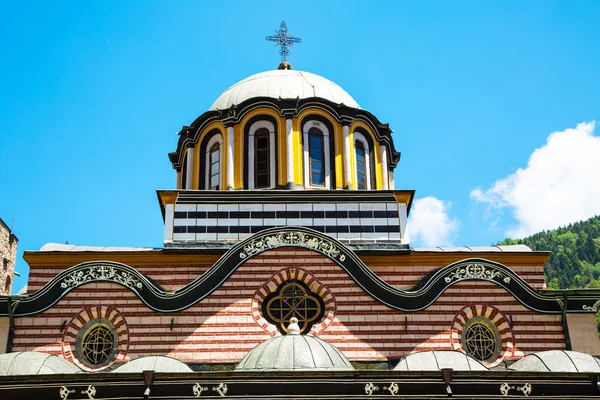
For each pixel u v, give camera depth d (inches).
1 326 1133.7
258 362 933.2
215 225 1286.9
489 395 909.2
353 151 1451.8
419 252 1250.6
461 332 1157.7
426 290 1168.2
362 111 1487.5
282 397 877.8
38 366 973.8
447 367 971.3
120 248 1293.1
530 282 1256.8
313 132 1453.0
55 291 1155.9
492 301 1172.5
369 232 1290.6
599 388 927.7
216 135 1483.8
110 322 1148.5
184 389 882.8
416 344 1140.5
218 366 1114.1
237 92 1540.4
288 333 1008.9
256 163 1433.3
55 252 1225.4
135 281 1162.0
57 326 1140.5
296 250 1185.4
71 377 891.4
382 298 1161.4
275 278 1168.2
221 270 1167.6
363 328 1144.8
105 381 889.5
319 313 1167.6
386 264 1248.2
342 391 885.8
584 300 1175.6
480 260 1189.1
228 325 1138.7
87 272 1166.3
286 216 1300.4
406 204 1315.2
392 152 1557.6
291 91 1510.8
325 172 1430.9
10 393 891.4
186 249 1235.2
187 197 1305.4
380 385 892.6
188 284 1187.9
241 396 877.2
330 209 1306.6
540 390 919.7
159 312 1144.8
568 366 975.6
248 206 1304.1
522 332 1160.8
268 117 1451.8
